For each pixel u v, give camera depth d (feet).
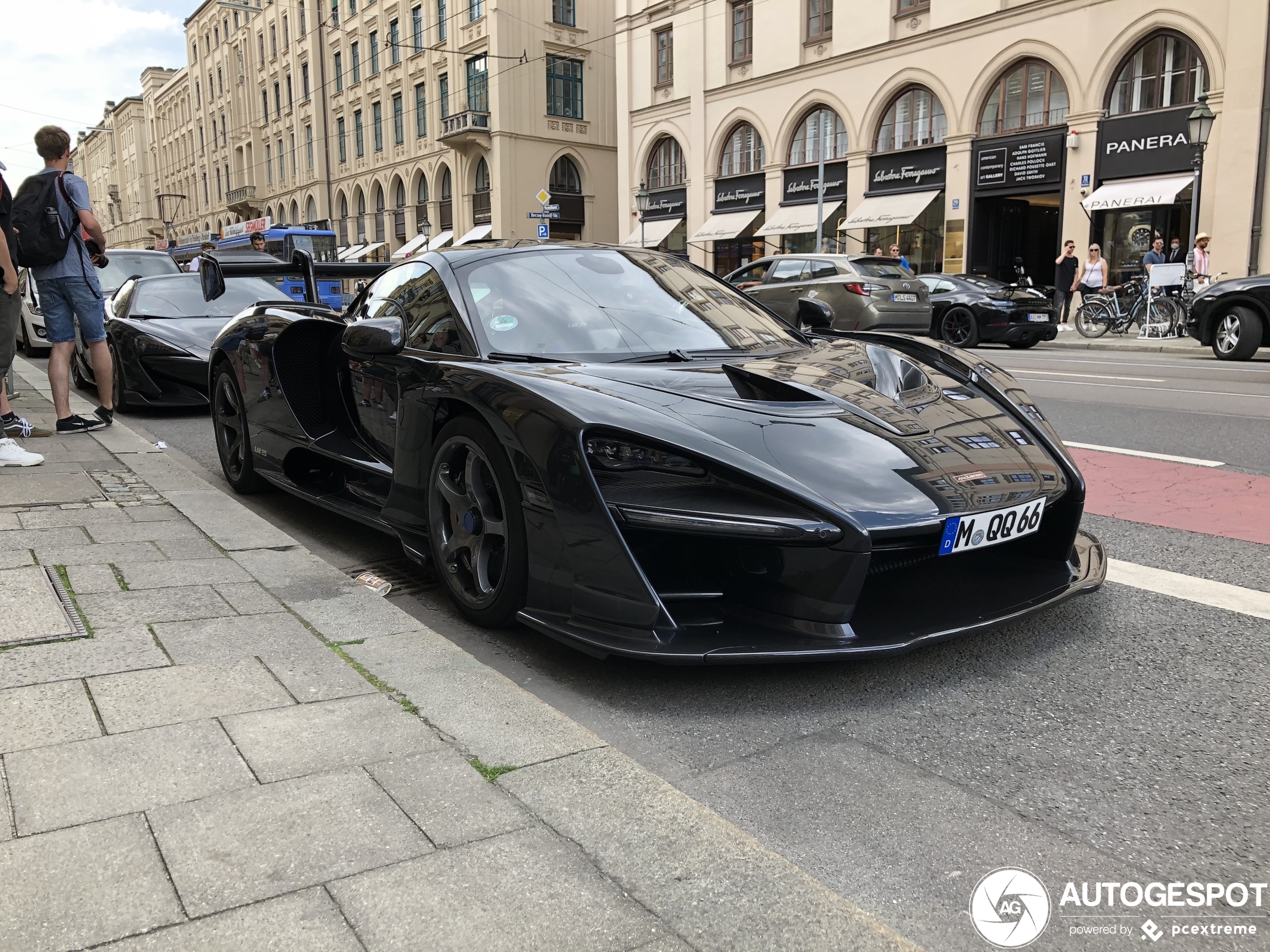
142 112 257.55
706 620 7.69
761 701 7.70
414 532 10.23
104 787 5.75
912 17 70.90
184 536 11.53
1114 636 8.97
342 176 150.20
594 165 119.65
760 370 9.43
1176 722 7.24
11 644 7.86
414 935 4.54
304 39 154.20
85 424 18.66
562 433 7.88
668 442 7.72
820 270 41.75
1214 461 17.06
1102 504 14.15
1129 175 59.82
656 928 4.68
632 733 7.20
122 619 8.58
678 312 11.24
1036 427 9.61
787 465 7.66
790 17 80.18
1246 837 5.75
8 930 4.47
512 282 10.93
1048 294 65.82
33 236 17.43
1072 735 7.06
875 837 5.79
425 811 5.63
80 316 18.35
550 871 5.09
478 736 6.66
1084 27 60.59
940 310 47.85
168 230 241.76
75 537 11.23
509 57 110.42
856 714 7.45
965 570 9.12
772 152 83.76
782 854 5.62
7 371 17.37
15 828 5.29
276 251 71.26
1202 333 38.32
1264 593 10.08
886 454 8.07
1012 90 66.13
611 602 7.61
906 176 73.10
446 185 124.57
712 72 88.43
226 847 5.17
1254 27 52.65
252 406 14.24
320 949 4.42
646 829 5.56
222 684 7.30
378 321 10.10
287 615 8.96
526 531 8.28
